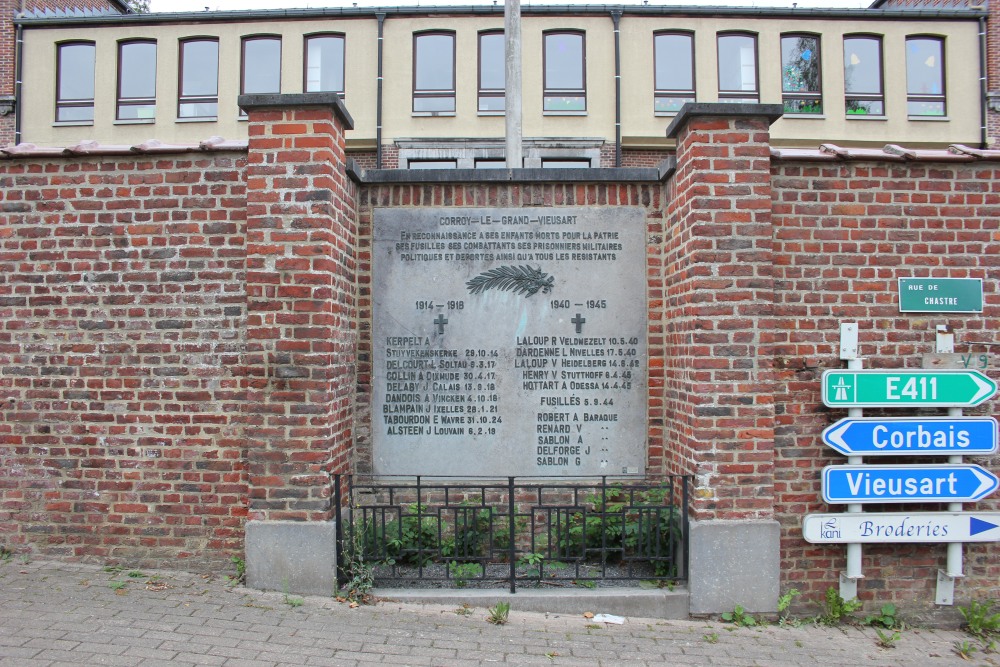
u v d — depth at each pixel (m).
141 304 4.97
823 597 4.87
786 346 4.88
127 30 18.36
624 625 4.54
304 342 4.62
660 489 5.18
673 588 4.76
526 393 5.34
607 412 5.35
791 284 4.88
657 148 17.95
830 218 4.89
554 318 5.35
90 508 4.98
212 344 4.95
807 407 4.88
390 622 4.38
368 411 5.35
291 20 18.08
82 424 4.98
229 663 3.77
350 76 18.00
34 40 18.39
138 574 4.84
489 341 5.36
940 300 4.91
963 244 4.93
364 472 5.33
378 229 5.38
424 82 18.20
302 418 4.63
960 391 4.76
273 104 4.63
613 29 18.00
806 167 4.89
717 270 4.62
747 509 4.64
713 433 4.62
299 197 4.64
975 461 4.93
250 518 4.67
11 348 5.02
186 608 4.38
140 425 4.97
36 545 5.00
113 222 4.99
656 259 5.38
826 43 18.27
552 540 5.27
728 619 4.65
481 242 5.37
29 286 5.02
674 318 5.09
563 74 18.11
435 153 17.98
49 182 5.02
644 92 17.95
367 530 4.91
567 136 17.86
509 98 7.26
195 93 18.44
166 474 4.95
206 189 4.97
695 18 18.06
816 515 4.74
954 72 18.44
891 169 4.92
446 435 5.34
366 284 5.37
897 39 18.42
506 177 5.32
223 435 4.95
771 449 4.63
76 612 4.25
